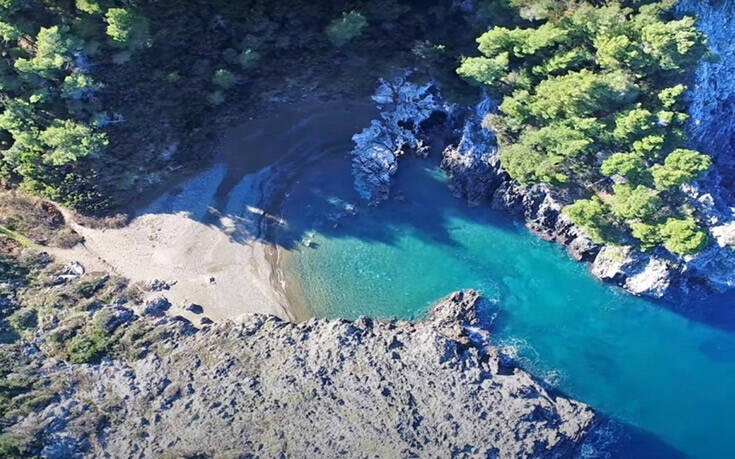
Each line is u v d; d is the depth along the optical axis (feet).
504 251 236.02
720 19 220.43
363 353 203.51
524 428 191.93
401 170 247.50
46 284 213.25
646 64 207.00
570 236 235.20
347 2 237.04
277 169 241.14
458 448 186.29
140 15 214.07
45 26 207.92
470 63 221.05
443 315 222.07
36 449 175.94
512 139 231.09
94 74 217.97
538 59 222.28
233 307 220.23
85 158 224.12
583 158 222.89
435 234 237.04
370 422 188.55
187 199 233.55
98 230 226.99
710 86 223.30
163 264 224.12
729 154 242.58
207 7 225.15
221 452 180.86
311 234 233.55
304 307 223.30
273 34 235.81
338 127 248.93
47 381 191.52
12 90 212.02
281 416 188.55
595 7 212.43
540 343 221.25
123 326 207.51
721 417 211.61
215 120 240.53
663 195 212.64
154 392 192.44
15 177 226.17
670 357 220.23
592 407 210.18
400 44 247.29
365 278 228.84
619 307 227.61
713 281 226.58
